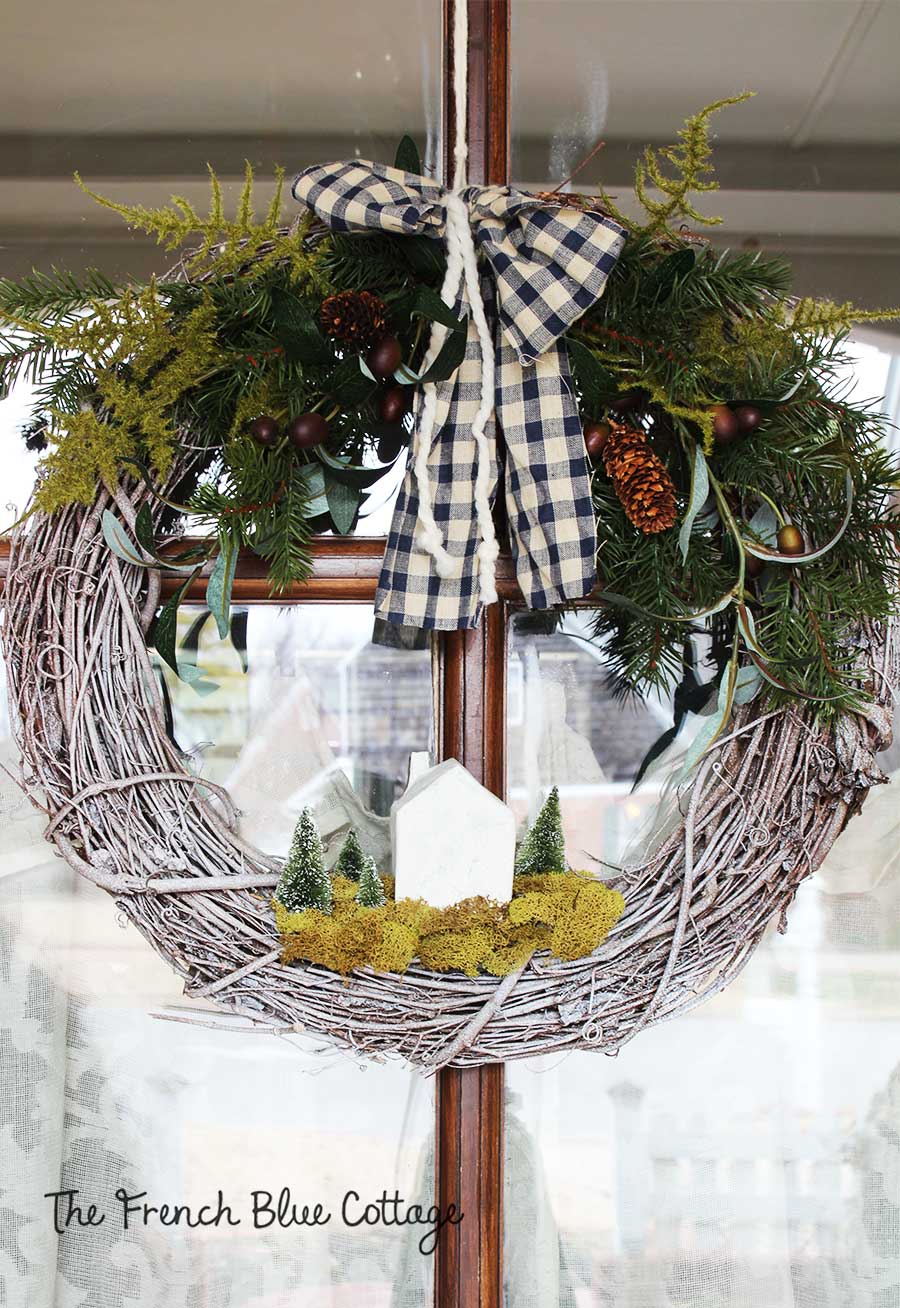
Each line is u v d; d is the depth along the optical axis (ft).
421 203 2.51
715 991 2.69
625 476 2.48
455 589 2.59
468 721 3.00
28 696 2.58
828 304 2.69
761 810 2.63
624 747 3.04
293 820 3.00
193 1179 3.11
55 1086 3.06
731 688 2.58
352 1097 3.14
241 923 2.53
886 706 2.65
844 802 2.67
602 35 3.16
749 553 2.65
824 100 3.21
